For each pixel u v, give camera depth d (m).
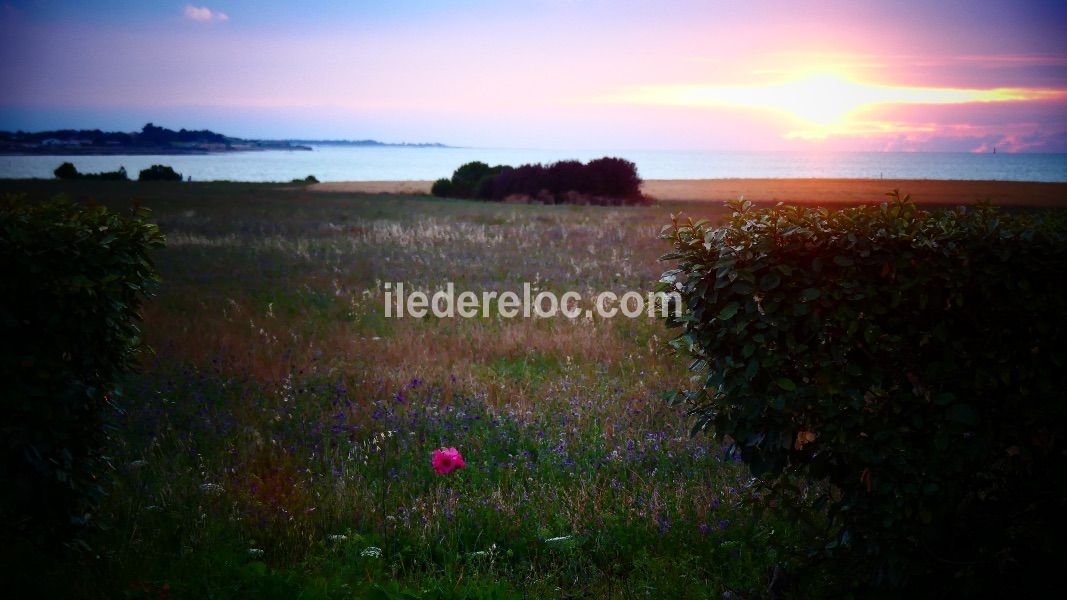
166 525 4.70
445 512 4.87
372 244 22.91
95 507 4.55
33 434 3.85
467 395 7.75
